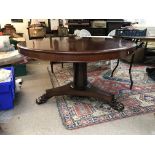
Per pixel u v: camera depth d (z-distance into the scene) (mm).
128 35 2967
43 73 3145
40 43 1904
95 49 1488
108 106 1952
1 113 1873
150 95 2180
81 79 2045
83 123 1667
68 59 1432
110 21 4312
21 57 2664
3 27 4188
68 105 2006
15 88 2375
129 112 1827
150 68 3016
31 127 1631
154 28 3242
